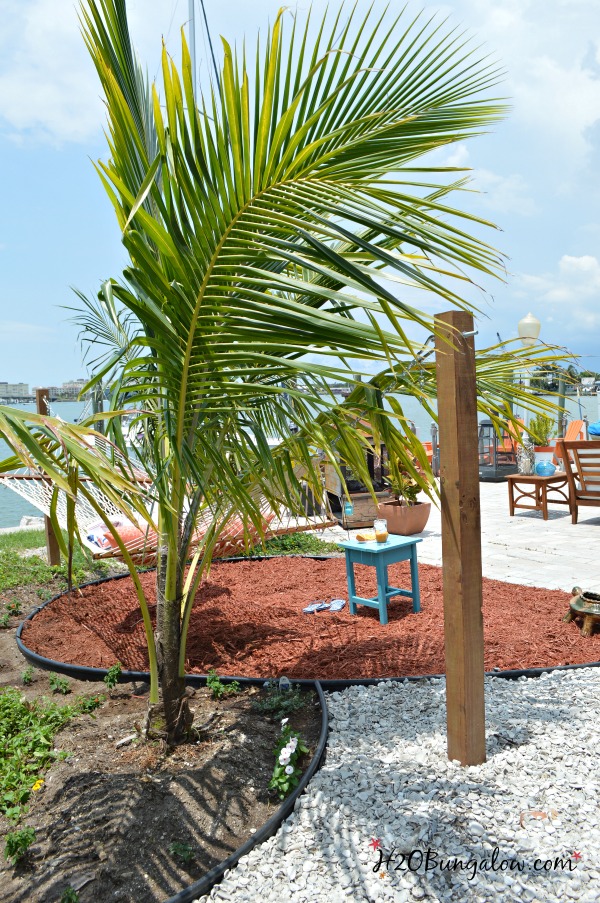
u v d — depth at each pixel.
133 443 2.55
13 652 4.20
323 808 2.16
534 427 11.49
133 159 2.11
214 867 1.94
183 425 2.22
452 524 2.38
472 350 2.35
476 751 2.42
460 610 2.37
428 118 1.99
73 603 5.19
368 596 5.13
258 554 6.95
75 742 2.74
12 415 1.44
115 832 2.09
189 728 2.64
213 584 5.68
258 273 1.66
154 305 1.81
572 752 2.51
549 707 2.93
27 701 3.30
